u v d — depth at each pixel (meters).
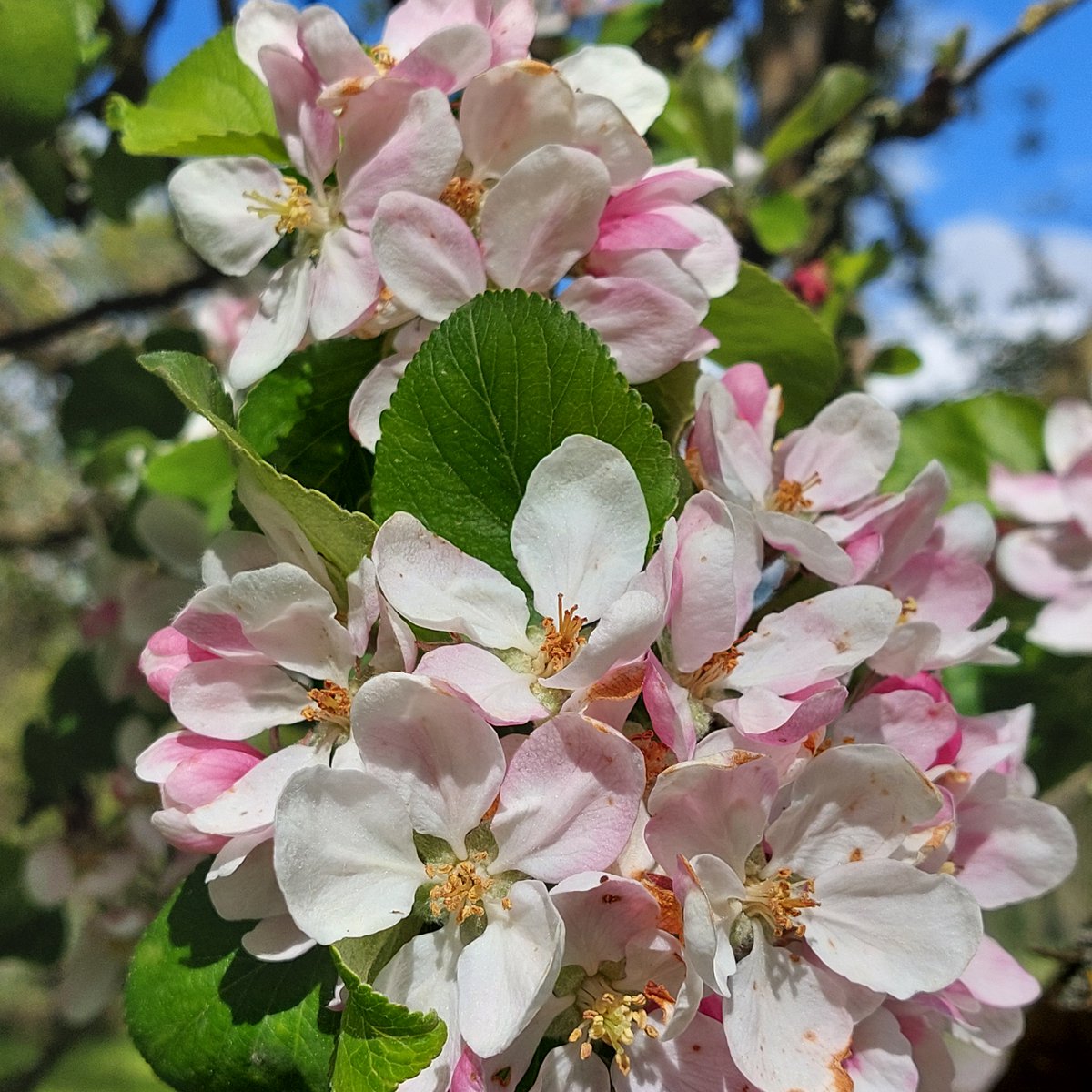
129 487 0.38
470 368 0.16
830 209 0.41
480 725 0.14
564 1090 0.14
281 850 0.13
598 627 0.13
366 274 0.17
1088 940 0.29
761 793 0.14
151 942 0.16
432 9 0.18
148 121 0.21
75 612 0.62
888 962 0.15
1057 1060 0.29
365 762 0.14
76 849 0.36
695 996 0.13
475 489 0.16
